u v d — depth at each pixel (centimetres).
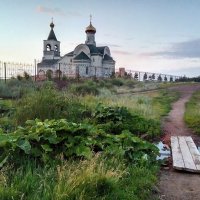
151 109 1520
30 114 1001
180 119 1424
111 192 470
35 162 560
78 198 421
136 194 508
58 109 1065
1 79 2861
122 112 1109
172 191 570
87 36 7669
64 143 640
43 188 450
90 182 461
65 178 477
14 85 2178
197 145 955
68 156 615
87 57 6919
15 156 564
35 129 656
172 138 979
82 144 637
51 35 8394
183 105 2080
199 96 2964
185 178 645
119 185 502
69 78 3569
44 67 7356
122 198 468
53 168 534
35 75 3259
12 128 938
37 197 416
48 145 608
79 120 1067
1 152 571
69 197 421
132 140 720
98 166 532
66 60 7162
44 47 8325
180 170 684
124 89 3172
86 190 448
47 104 1045
